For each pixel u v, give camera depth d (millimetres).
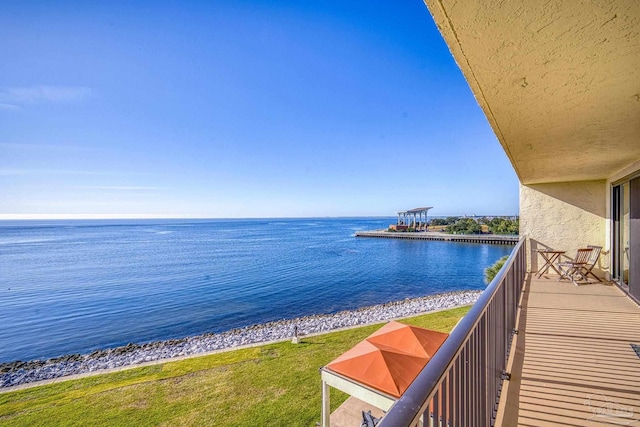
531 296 5059
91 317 15086
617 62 1538
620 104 2148
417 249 38562
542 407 2131
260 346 9766
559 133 2910
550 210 6805
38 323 14406
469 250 36812
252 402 6375
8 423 6203
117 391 7254
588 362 2760
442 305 14852
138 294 19219
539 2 1064
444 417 972
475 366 1498
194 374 7895
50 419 6266
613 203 5840
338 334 10602
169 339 12180
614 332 3445
